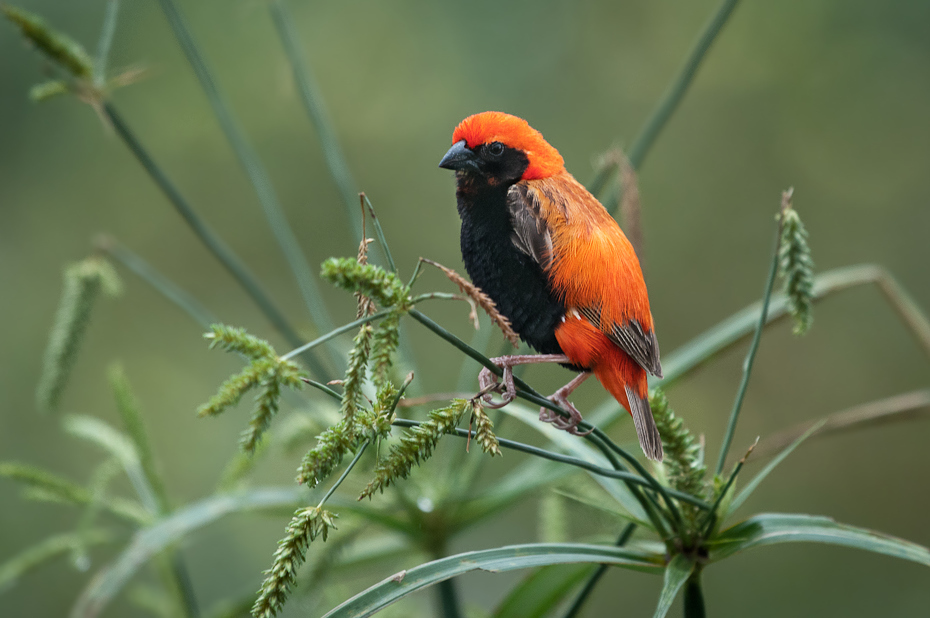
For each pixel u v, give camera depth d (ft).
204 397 44.47
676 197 49.11
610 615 41.83
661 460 15.56
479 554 13.29
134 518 20.88
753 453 20.76
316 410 21.27
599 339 18.76
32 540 37.60
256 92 47.52
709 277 48.47
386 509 21.22
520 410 18.76
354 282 11.19
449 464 21.40
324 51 48.80
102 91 20.16
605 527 21.06
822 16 49.11
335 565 21.44
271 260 47.24
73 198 46.11
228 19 47.67
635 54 49.49
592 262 18.86
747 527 14.61
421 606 25.27
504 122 21.58
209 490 42.37
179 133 47.03
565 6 50.01
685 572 13.78
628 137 48.83
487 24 49.57
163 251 46.47
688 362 21.52
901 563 43.04
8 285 44.91
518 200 20.35
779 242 15.62
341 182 23.67
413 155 48.16
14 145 45.75
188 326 45.98
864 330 47.67
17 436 42.70
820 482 46.26
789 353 47.98
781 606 42.80
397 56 49.11
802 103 49.19
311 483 11.05
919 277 47.55
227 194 47.42
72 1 46.42
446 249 46.88
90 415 43.27
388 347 11.35
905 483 45.52
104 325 44.98
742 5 49.37
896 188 48.24
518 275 20.01
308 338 22.41
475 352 12.92
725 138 49.26
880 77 48.67
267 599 10.61
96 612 17.02
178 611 21.33
